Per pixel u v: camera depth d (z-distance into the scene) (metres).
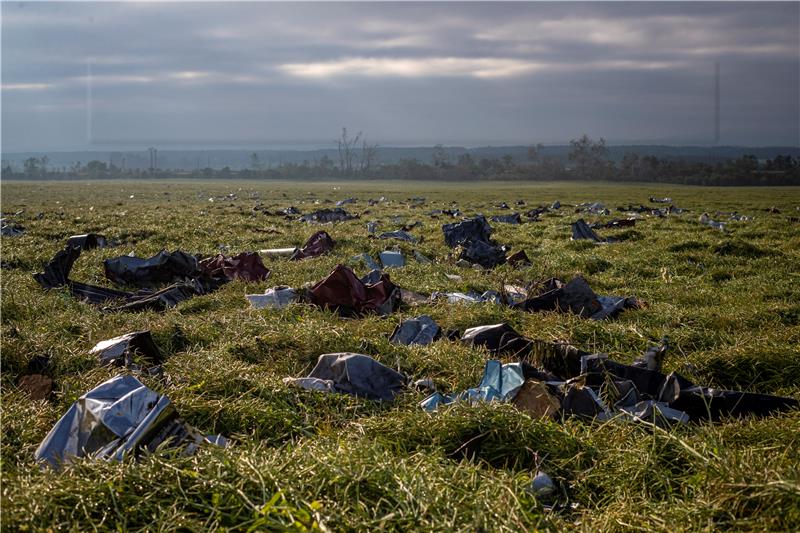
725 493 3.99
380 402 5.90
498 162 181.75
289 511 3.60
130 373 6.34
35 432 5.02
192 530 3.56
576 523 4.06
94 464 4.05
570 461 4.73
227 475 3.96
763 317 9.12
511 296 10.73
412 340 7.90
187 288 11.05
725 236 20.42
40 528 3.49
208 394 5.88
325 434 5.15
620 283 12.66
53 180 168.12
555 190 87.25
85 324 8.51
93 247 16.98
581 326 8.37
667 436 4.73
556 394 5.82
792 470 4.06
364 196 61.16
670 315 9.30
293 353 7.18
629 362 7.34
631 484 4.46
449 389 6.30
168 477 3.96
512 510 3.74
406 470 4.16
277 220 27.02
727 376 6.80
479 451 4.89
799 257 15.44
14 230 21.17
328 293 9.70
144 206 40.72
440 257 15.61
